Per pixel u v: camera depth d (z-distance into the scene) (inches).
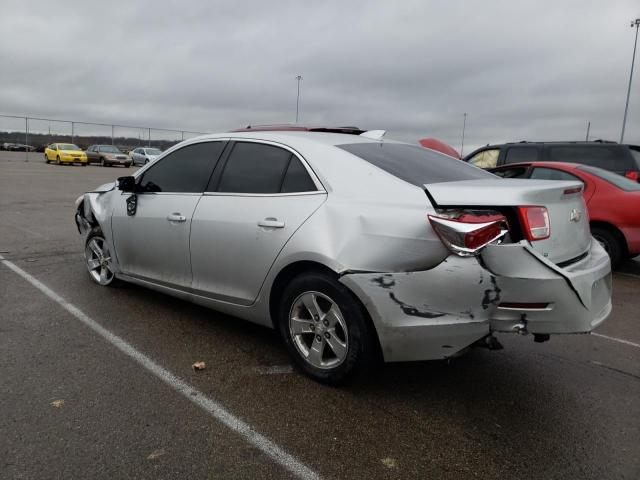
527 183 116.4
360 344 114.5
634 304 206.4
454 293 103.0
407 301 107.0
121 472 89.7
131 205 172.2
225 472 91.0
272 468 92.7
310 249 117.9
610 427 110.0
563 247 112.4
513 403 119.6
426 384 128.2
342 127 162.2
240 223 134.9
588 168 270.1
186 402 114.7
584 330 104.7
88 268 206.7
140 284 176.7
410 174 122.4
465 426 108.9
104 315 168.6
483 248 100.3
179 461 93.5
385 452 98.7
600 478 92.6
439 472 93.0
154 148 1443.2
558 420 112.4
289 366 134.9
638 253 248.1
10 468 89.7
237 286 139.3
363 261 110.6
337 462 95.1
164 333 155.0
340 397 119.3
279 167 134.8
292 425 106.9
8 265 232.8
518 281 99.0
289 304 127.1
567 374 136.8
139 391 118.8
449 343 106.1
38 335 149.9
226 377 127.6
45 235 313.0
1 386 118.3
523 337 163.8
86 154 1360.7
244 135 148.4
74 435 100.0
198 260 148.5
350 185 120.0
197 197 150.7
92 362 133.3
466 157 405.4
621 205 247.0
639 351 154.9
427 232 104.7
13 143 1706.4
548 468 95.0
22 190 600.1
